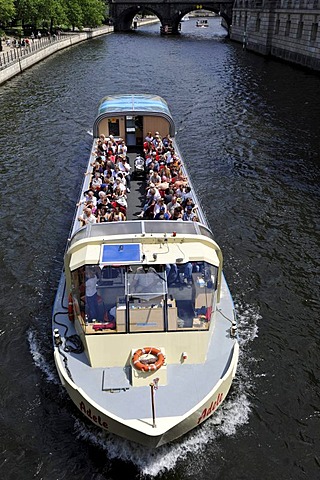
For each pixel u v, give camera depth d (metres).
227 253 19.14
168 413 10.22
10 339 14.51
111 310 11.25
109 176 17.88
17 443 11.37
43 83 52.81
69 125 36.62
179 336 11.30
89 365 11.22
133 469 10.80
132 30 127.81
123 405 10.38
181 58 73.12
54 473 10.73
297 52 64.25
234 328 11.98
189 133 34.84
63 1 95.00
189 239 11.89
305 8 61.19
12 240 19.98
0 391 12.69
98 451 11.16
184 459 11.02
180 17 114.81
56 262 18.45
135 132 22.86
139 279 11.27
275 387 13.02
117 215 14.65
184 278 11.40
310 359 14.01
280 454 11.22
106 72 60.16
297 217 22.11
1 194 24.28
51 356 13.79
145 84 52.59
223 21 145.62
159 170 18.72
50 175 26.77
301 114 39.62
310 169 27.92
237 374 13.38
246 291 16.91
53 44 77.62
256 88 49.78
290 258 18.92
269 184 25.73
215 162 29.03
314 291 16.98
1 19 69.94
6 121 37.78
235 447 11.31
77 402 10.85
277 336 14.84
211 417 12.00
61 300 13.46
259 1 76.94
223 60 71.12
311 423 12.02
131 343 11.23
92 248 11.65
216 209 22.78
